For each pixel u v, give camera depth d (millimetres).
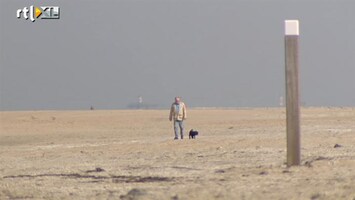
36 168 83625
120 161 88250
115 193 60250
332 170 64938
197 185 60938
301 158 77500
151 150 101688
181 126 125750
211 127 180375
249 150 93812
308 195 53875
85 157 96812
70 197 59969
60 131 183250
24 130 190250
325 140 105438
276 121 195875
